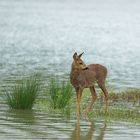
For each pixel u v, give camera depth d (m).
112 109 41.91
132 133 34.28
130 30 156.62
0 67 67.50
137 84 56.00
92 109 41.97
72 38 121.94
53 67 69.19
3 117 38.12
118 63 76.62
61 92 42.59
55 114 39.91
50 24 171.75
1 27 148.88
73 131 34.50
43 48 96.50
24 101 41.28
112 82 57.22
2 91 48.19
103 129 35.34
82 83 40.78
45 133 33.56
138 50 98.44
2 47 95.56
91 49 97.56
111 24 181.75
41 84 52.47
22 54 84.81
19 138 31.88
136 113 40.50
